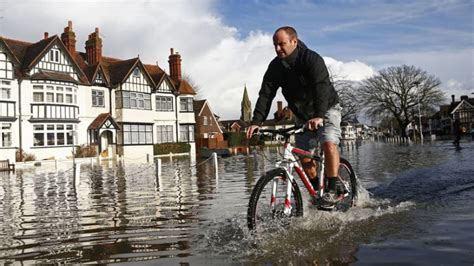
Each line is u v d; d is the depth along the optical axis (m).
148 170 19.55
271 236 3.93
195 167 20.47
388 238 3.85
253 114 4.62
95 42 40.66
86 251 4.11
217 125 64.94
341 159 5.27
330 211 4.73
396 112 61.62
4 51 32.22
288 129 4.39
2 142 31.86
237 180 12.07
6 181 16.17
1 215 6.90
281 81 4.70
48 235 5.00
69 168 25.14
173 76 48.53
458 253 3.33
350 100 50.31
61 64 36.12
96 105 39.09
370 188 7.36
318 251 3.52
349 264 3.16
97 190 10.94
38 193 10.84
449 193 6.25
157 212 6.50
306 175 4.64
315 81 4.31
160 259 3.65
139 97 42.22
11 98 32.53
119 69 41.75
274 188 4.14
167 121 45.59
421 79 60.19
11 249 4.30
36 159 33.34
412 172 9.98
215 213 6.06
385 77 61.50
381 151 26.30
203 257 3.59
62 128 35.41
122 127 40.34
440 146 28.58
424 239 3.77
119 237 4.69
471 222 4.35
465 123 88.31
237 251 3.67
